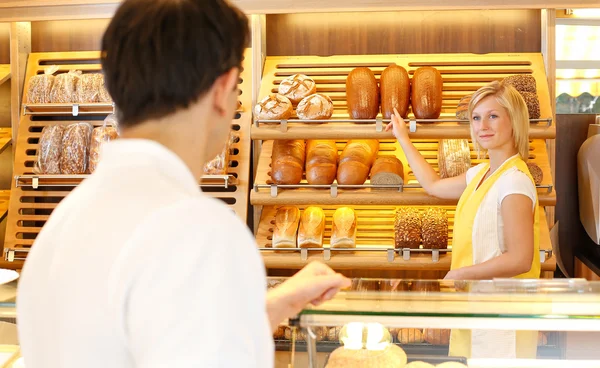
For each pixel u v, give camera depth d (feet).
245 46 2.53
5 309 4.33
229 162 9.66
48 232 2.36
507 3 9.02
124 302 2.00
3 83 10.54
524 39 9.97
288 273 10.24
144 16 2.29
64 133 9.68
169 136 2.36
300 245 8.85
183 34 2.26
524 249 6.60
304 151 9.46
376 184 8.84
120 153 2.30
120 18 2.34
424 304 3.97
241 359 2.00
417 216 8.79
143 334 1.96
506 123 7.05
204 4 2.35
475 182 7.30
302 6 9.24
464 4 9.05
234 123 9.76
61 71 10.37
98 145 9.45
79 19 9.86
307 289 3.54
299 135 8.87
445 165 8.91
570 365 4.20
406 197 8.67
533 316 3.84
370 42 10.16
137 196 2.14
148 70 2.25
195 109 2.37
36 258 2.35
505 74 9.64
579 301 4.02
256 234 9.29
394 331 4.46
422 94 8.82
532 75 9.46
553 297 4.11
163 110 2.31
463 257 7.13
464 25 10.03
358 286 4.42
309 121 8.89
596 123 9.86
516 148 7.15
